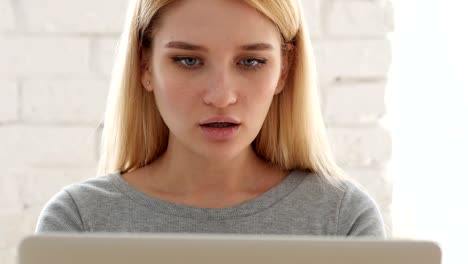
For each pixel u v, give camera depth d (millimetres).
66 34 1715
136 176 1367
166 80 1195
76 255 813
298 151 1367
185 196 1316
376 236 1294
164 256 812
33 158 1724
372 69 1706
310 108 1360
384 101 1706
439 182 1790
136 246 813
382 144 1709
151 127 1381
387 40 1709
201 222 1284
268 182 1350
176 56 1188
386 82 1711
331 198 1331
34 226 1725
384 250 819
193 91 1177
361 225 1308
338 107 1706
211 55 1167
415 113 1787
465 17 1764
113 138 1395
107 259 812
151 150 1392
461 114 1778
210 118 1170
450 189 1787
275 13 1203
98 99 1722
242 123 1187
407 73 1780
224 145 1186
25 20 1714
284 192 1327
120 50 1367
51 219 1298
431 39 1772
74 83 1719
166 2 1200
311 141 1366
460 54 1770
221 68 1165
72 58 1715
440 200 1789
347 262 817
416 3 1769
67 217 1306
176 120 1197
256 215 1296
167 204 1300
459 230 1780
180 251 812
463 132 1780
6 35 1713
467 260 1771
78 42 1715
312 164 1369
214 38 1159
